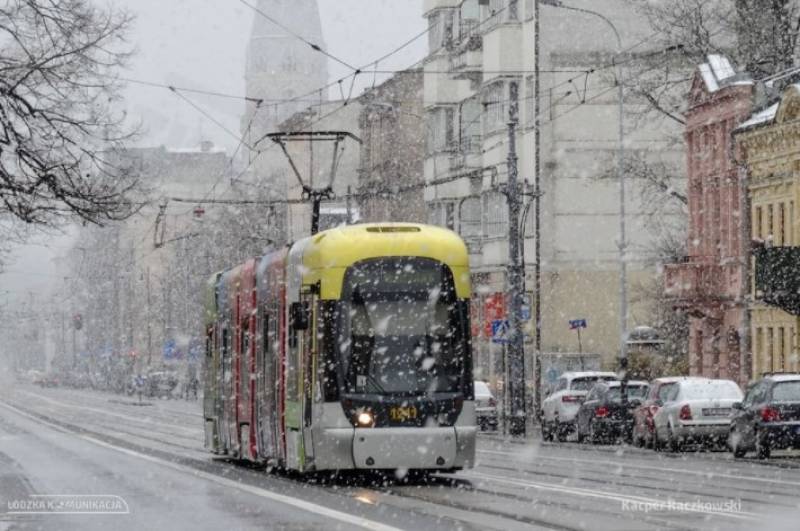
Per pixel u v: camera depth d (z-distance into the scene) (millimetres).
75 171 36656
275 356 38531
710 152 75312
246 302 42938
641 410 57188
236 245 130500
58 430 75812
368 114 120438
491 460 46156
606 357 89938
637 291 87375
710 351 74875
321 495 31094
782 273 59906
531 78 89625
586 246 90188
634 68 88312
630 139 90125
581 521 24109
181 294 165000
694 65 82562
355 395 33906
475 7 95688
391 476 37469
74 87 36125
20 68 35469
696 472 38969
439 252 34906
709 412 52500
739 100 71312
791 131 64812
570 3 89625
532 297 89562
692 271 73500
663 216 91062
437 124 102125
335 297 34469
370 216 120875
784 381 46781
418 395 34031
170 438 66750
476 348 96938
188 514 26875
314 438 34188
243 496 31031
